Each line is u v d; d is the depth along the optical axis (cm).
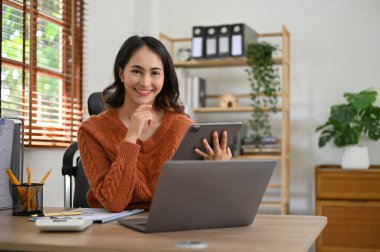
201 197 128
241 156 431
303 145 456
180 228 129
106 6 390
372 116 429
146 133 186
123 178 165
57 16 336
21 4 295
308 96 455
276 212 458
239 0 472
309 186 454
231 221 136
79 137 183
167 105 191
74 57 350
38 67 312
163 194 123
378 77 443
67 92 346
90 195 185
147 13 432
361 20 446
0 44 274
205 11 480
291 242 115
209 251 104
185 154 156
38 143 301
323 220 149
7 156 186
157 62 176
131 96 180
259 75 425
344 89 449
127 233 126
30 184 162
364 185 398
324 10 453
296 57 458
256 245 111
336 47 451
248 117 469
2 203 182
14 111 288
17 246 114
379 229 394
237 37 426
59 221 130
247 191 134
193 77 448
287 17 461
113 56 398
